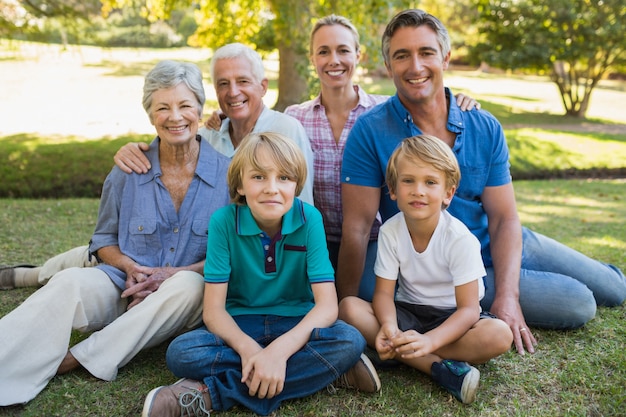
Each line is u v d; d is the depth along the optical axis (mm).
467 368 2070
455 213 2627
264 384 1926
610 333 2576
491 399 2076
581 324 2584
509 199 2646
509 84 22312
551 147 9656
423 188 2158
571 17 13133
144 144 2533
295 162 2148
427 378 2236
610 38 13414
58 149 8305
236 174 2188
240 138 3004
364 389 2107
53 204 5703
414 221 2234
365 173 2633
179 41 26750
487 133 2586
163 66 2373
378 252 2344
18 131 10859
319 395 2105
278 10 7672
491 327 2111
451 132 2594
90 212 5352
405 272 2326
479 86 20938
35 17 7930
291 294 2299
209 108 12898
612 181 8297
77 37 8555
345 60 3039
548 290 2549
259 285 2240
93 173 7379
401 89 2523
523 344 2453
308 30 7508
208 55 23453
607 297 2883
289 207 2170
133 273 2363
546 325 2592
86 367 2148
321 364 2031
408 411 2002
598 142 10266
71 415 1960
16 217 5008
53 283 2152
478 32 14633
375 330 2256
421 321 2377
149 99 2375
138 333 2164
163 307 2189
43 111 13398
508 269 2514
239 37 9703
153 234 2449
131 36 26141
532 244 2875
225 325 2096
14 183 6914
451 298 2309
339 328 2076
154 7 9711
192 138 2504
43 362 2066
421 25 2441
